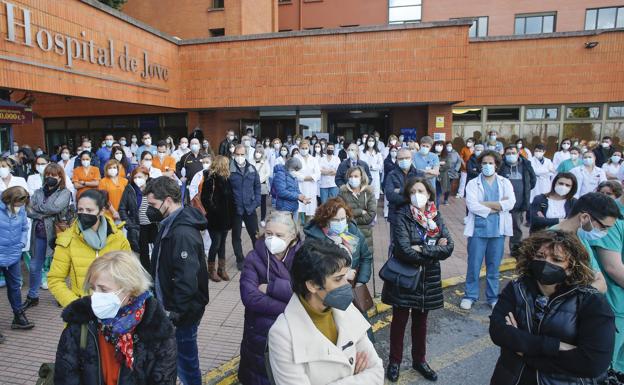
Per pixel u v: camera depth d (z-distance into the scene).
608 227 3.03
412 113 16.95
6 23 8.68
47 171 5.41
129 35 12.73
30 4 9.24
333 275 1.84
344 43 14.48
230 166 6.64
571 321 2.23
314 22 22.22
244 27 18.94
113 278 2.05
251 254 3.15
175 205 3.24
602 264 3.26
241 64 15.25
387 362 4.14
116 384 2.07
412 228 3.72
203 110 16.39
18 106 10.09
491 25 20.12
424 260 3.62
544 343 2.25
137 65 13.09
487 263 5.44
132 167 12.07
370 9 21.45
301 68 14.84
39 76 9.52
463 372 3.95
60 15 10.05
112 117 18.66
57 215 5.40
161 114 17.92
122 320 2.06
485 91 16.28
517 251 2.49
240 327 4.78
